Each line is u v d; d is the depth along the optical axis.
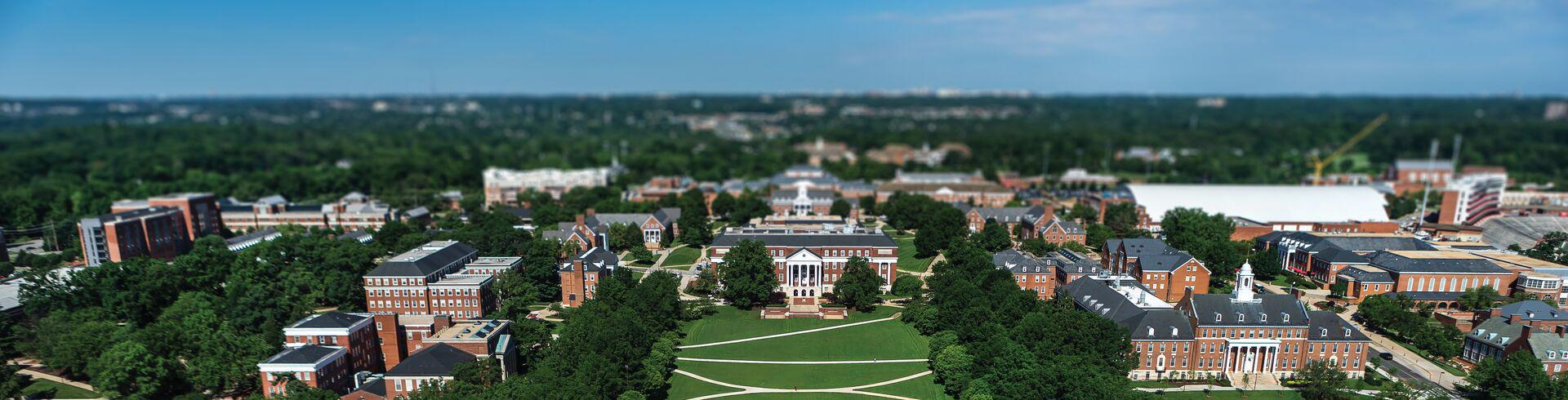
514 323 198.62
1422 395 169.88
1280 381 184.12
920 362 198.62
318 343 175.75
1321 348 186.50
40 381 178.25
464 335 181.00
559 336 192.12
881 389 181.62
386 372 170.12
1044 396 159.88
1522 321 197.12
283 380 164.00
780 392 180.50
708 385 184.50
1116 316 194.75
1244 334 186.00
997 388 166.75
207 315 191.38
